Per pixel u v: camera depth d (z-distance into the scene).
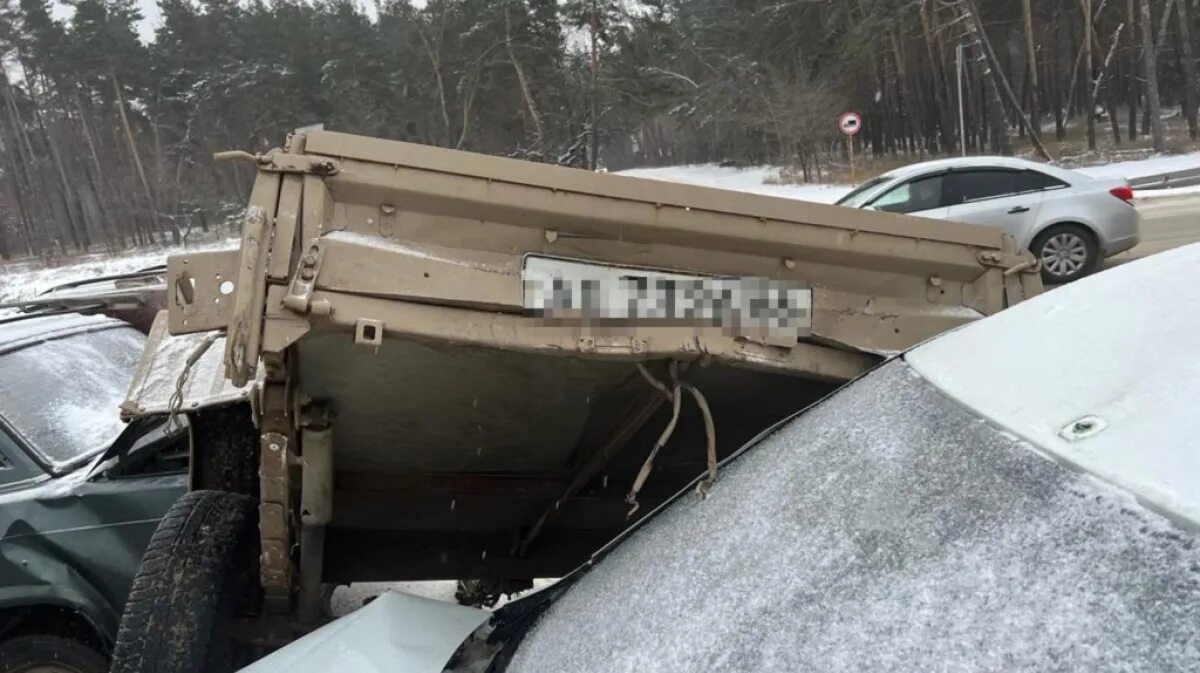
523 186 2.35
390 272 2.19
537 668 1.81
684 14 53.00
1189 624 0.97
